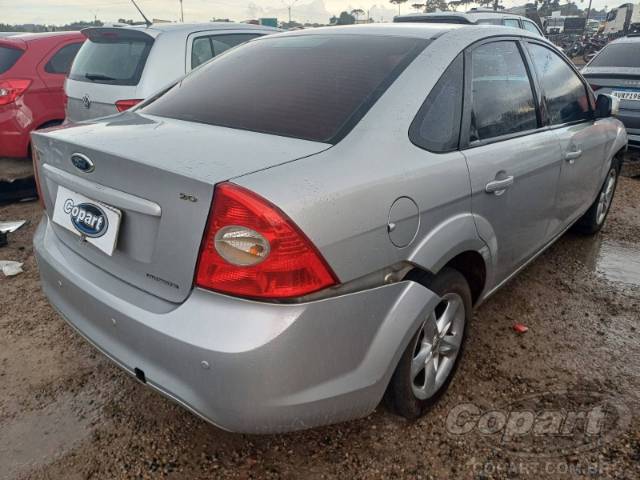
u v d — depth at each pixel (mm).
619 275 3660
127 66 4645
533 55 2947
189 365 1607
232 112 2145
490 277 2508
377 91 2039
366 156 1802
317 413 1704
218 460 2059
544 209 2957
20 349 2752
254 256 1521
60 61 5672
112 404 2357
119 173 1759
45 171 2164
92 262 1994
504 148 2443
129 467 2027
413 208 1869
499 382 2510
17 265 3684
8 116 5348
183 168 1611
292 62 2387
